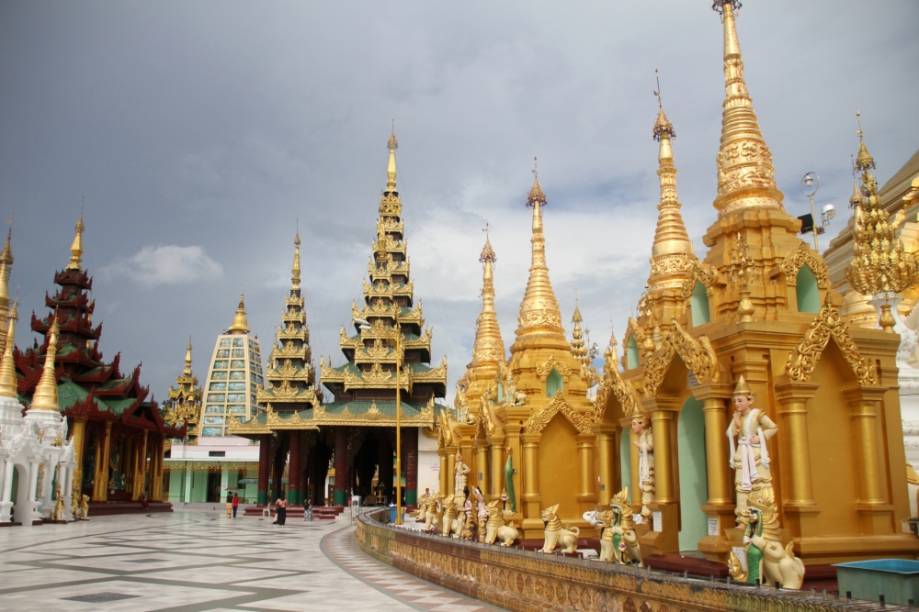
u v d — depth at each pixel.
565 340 27.03
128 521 56.03
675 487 14.75
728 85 16.50
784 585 10.40
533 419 23.64
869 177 29.55
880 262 28.11
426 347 78.56
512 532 20.97
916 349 25.78
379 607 15.54
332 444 78.69
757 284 14.37
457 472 29.31
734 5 16.92
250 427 76.12
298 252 89.56
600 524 15.47
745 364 12.86
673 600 9.71
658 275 22.88
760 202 15.35
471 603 15.95
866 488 12.70
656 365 14.80
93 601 16.61
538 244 28.09
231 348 120.88
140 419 71.75
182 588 18.84
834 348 13.04
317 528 49.34
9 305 65.75
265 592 18.03
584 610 11.77
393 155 87.75
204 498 107.25
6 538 37.72
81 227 78.38
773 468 12.59
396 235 84.25
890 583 9.11
